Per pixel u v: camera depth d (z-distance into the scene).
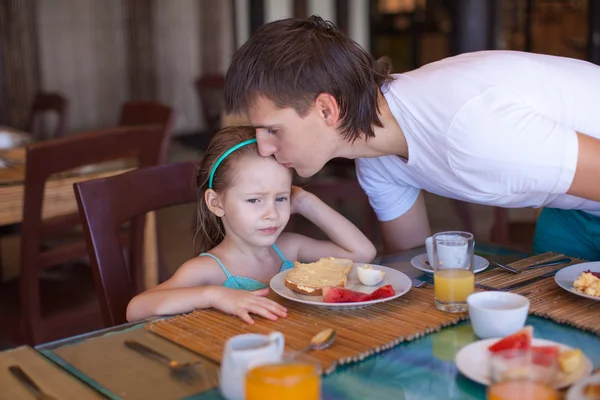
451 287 1.13
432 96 1.29
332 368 0.94
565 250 1.67
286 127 1.27
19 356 1.03
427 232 1.73
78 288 2.16
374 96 1.33
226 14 6.86
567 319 1.09
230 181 1.46
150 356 1.02
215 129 4.57
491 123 1.21
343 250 1.64
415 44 6.11
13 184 2.12
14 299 2.11
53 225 2.18
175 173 1.67
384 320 1.11
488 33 5.03
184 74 6.84
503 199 1.32
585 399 0.78
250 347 0.93
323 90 1.24
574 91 1.37
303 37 1.25
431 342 1.04
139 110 3.04
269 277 1.56
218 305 1.18
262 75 1.24
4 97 5.92
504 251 1.53
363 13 6.52
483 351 0.97
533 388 0.78
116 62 6.51
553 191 1.23
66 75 6.27
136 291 2.10
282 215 1.49
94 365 0.99
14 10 5.87
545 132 1.19
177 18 6.69
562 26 5.14
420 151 1.35
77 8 6.23
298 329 1.08
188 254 3.81
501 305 1.09
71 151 1.96
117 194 1.55
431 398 0.88
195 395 0.90
